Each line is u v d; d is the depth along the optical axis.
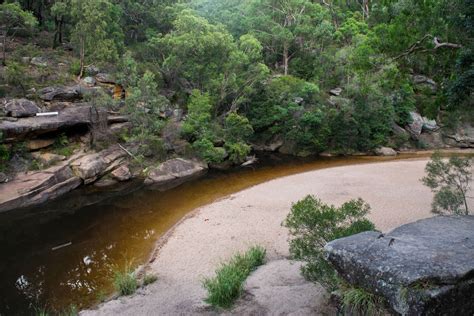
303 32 42.38
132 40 40.34
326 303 8.47
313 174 25.44
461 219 7.70
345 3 52.47
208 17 43.00
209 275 11.39
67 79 27.61
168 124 28.58
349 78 38.97
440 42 12.90
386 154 36.28
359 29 42.53
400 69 14.95
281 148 37.06
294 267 11.12
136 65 30.89
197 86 33.19
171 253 13.26
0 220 18.02
